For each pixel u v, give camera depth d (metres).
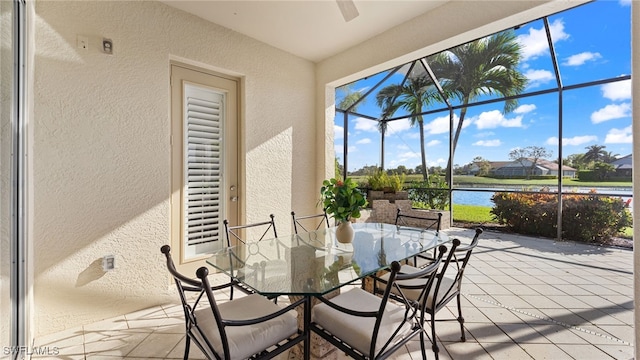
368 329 1.23
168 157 2.38
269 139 3.19
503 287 2.70
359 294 1.57
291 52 3.35
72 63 1.91
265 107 3.14
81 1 1.95
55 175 1.85
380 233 2.39
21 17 1.55
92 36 1.99
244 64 2.94
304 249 1.93
